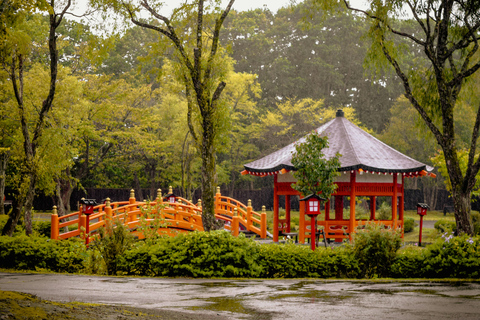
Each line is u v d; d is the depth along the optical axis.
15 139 22.92
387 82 55.62
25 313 5.02
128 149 33.66
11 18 15.42
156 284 9.60
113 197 45.69
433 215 43.47
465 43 16.41
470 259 11.36
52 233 18.12
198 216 20.98
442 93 15.45
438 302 7.54
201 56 16.11
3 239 12.58
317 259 11.59
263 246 11.86
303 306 7.12
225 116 15.57
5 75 17.23
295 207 50.34
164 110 37.75
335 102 55.84
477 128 14.89
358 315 6.43
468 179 14.85
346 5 16.22
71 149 20.19
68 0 16.30
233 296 8.09
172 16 15.89
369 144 20.16
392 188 19.23
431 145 42.56
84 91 29.34
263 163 21.08
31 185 17.28
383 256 11.65
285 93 55.94
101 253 11.96
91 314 5.53
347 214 27.14
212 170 15.55
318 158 16.19
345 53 57.31
